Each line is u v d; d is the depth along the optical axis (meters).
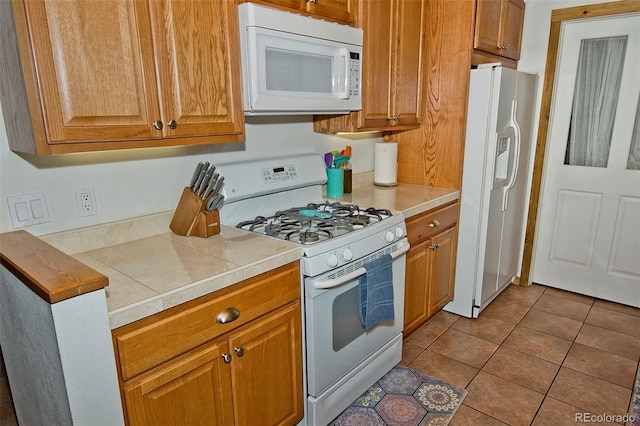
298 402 1.75
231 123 1.63
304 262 1.62
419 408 2.01
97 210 1.59
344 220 1.97
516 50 3.06
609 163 2.99
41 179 1.45
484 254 2.76
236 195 1.92
